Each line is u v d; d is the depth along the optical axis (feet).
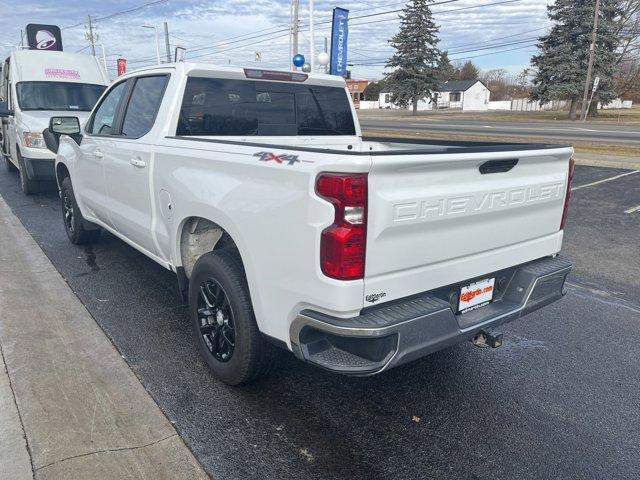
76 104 34.14
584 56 144.25
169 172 12.23
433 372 12.67
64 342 13.25
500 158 9.77
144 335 13.85
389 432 10.30
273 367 11.05
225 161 10.28
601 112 176.76
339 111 16.79
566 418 10.93
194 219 11.96
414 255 8.96
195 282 11.68
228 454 9.46
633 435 10.43
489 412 11.07
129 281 17.70
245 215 9.71
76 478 8.61
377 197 8.20
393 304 8.97
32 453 9.15
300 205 8.56
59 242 22.18
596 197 34.40
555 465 9.52
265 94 14.89
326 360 8.79
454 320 9.31
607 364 13.24
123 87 16.03
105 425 10.01
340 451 9.70
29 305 15.40
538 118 155.33
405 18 186.80
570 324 15.69
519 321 15.89
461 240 9.70
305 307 8.89
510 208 10.44
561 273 11.68
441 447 9.91
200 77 13.52
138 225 14.39
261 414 10.68
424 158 8.54
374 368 8.51
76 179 19.29
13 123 33.71
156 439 9.72
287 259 8.96
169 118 13.08
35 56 35.40
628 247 23.97
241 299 10.37
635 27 172.24
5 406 10.46
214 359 11.68
